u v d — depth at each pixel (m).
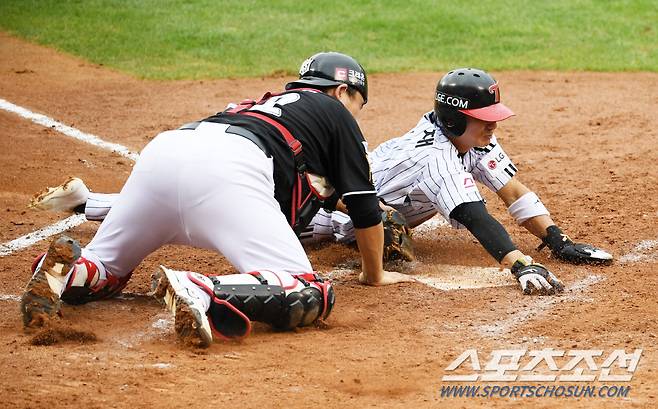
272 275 13.40
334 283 16.48
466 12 44.75
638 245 18.59
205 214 13.79
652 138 27.27
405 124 29.28
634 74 36.41
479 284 16.58
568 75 36.34
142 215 14.16
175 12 44.22
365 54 38.88
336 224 18.14
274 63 37.22
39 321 13.38
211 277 13.21
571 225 19.84
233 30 41.78
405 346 13.32
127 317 14.45
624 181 23.09
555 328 14.11
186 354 12.80
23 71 34.78
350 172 14.94
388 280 16.34
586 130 28.34
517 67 37.44
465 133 16.98
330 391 11.67
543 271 15.95
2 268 17.03
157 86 33.69
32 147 25.45
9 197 21.41
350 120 14.98
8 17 42.50
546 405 11.38
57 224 19.78
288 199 14.56
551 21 43.81
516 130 28.48
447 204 16.44
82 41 39.47
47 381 11.75
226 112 14.95
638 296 15.54
